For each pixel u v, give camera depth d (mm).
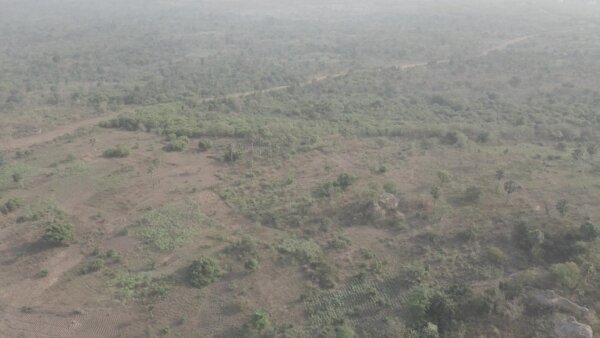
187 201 63438
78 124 102500
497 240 51875
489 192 62094
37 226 57125
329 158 77438
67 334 42938
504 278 46625
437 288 46156
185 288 48031
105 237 55781
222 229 57656
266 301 46375
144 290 47812
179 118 97562
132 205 62531
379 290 46938
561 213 54938
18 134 94938
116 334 43000
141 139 87125
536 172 68250
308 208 60469
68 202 63250
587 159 73625
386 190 63875
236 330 43125
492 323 41688
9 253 52844
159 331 43188
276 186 67938
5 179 69875
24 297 47094
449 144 82562
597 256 46594
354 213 59312
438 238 53250
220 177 70938
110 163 75375
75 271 50469
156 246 54062
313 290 47531
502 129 91375
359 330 42812
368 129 91438
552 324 40844
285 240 54781
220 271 49750
